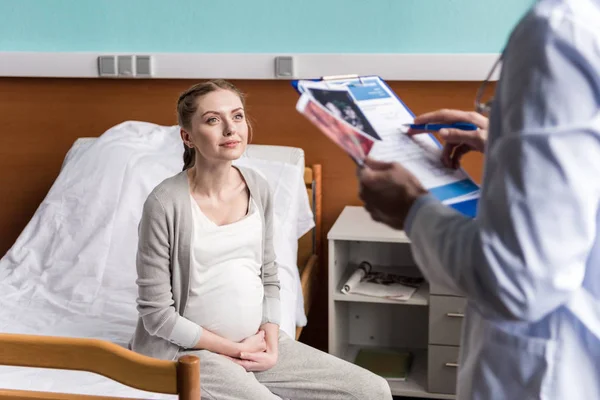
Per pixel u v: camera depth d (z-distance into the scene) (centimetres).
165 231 186
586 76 81
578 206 80
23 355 143
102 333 210
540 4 86
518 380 95
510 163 82
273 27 288
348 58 281
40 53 299
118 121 304
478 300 85
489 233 83
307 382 197
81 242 246
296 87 112
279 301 208
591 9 84
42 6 300
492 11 273
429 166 112
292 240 254
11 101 308
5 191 316
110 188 257
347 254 291
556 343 92
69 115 306
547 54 81
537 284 81
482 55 272
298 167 273
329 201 298
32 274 242
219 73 290
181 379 139
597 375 93
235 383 182
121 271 239
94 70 297
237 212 197
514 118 83
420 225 92
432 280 93
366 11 281
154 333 186
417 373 276
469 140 111
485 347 97
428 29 279
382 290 269
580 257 82
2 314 220
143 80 298
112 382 182
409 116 118
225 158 188
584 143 80
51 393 145
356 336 299
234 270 192
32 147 311
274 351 199
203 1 290
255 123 295
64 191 260
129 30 297
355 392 194
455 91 279
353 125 110
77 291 231
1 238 320
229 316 191
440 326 262
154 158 266
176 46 295
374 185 97
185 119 192
